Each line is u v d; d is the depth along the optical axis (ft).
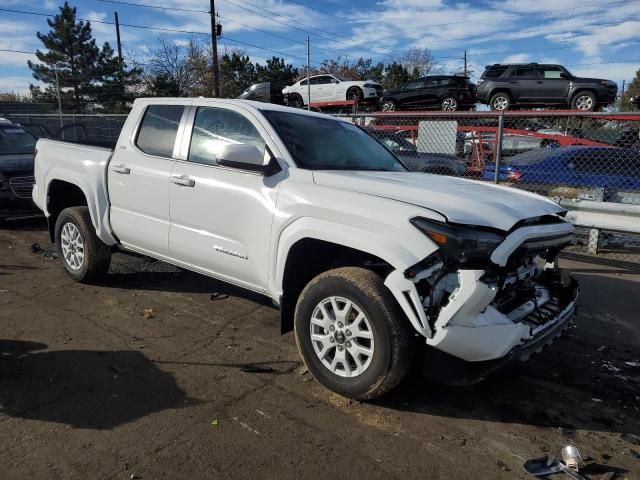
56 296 17.04
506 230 10.05
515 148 40.93
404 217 10.08
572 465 9.24
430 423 10.51
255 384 11.74
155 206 14.96
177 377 11.93
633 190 27.89
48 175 18.60
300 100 81.25
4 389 11.16
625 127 31.71
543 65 57.47
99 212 16.63
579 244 26.68
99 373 11.98
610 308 17.83
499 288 10.16
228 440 9.63
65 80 146.00
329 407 10.89
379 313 10.21
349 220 10.69
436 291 9.89
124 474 8.63
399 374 10.27
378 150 15.60
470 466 9.21
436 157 28.99
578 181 29.55
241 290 18.15
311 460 9.17
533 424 10.66
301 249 12.03
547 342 10.91
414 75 189.98
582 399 11.76
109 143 18.88
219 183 13.25
